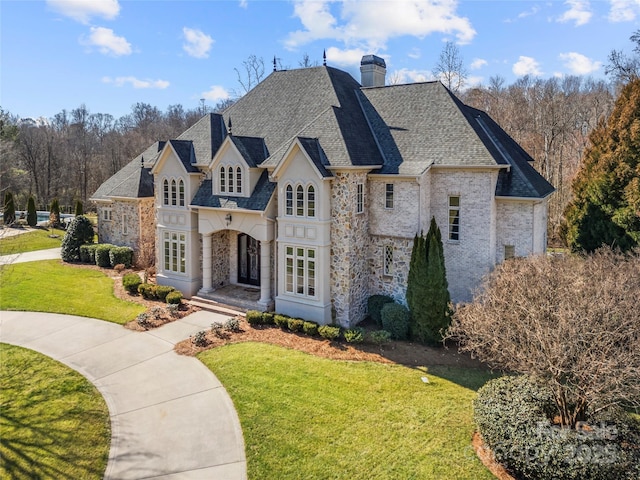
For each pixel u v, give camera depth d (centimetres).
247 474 1086
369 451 1157
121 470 1111
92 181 7806
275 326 2069
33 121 7644
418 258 1872
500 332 1145
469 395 1448
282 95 2627
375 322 2159
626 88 2472
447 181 2097
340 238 2042
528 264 1332
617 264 1568
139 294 2573
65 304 2406
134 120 10900
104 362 1717
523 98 5659
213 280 2577
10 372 1625
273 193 2178
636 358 935
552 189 2345
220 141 2550
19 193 6825
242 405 1397
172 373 1625
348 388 1495
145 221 3341
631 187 2267
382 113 2417
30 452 1179
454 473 1057
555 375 1006
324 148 2062
